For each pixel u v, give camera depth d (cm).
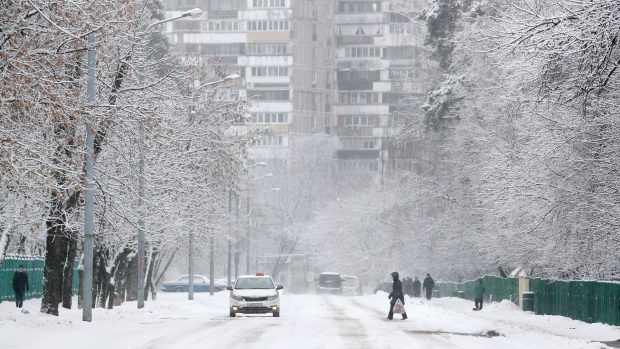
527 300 9700
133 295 11669
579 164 6825
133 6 4619
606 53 4706
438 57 12219
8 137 4288
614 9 4578
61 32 4378
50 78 4516
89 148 6100
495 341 5378
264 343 5056
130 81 6688
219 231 12162
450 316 8381
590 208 6862
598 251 7375
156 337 5444
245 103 10394
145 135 6378
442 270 15062
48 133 4916
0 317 5950
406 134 13950
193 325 6756
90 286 6381
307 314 8862
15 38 4334
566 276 9119
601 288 7262
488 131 10000
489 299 12150
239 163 10050
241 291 8244
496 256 10988
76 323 6053
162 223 8981
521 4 6312
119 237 7769
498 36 5119
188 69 9794
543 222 7619
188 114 9419
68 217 6341
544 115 6625
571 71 5097
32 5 4159
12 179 4503
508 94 6875
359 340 5328
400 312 7788
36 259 10631
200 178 9012
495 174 7794
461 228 12731
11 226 6994
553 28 4759
